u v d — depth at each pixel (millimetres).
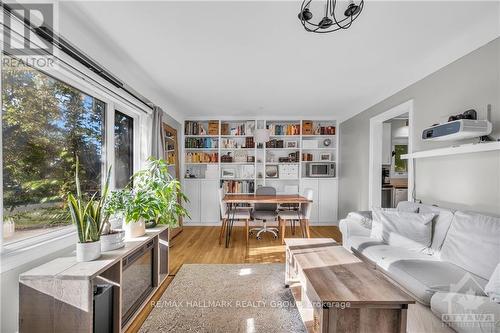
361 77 2852
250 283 2336
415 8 1628
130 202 1993
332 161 5008
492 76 1796
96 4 1563
